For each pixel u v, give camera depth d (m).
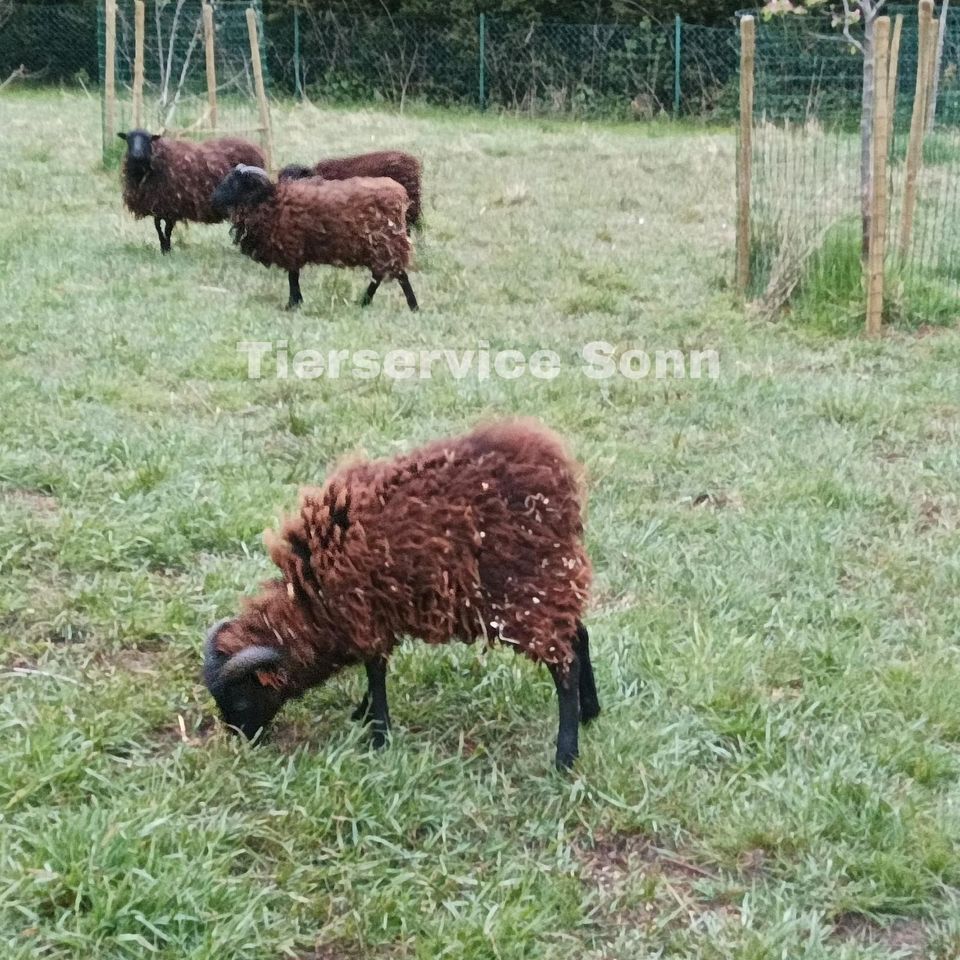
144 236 11.35
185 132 15.98
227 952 2.96
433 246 11.25
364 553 3.47
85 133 17.55
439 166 16.14
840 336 8.70
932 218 12.05
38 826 3.35
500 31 26.16
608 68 25.64
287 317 8.73
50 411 6.49
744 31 9.21
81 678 4.15
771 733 3.91
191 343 7.94
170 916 3.02
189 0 20.30
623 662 4.28
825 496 5.82
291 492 5.63
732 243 11.59
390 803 3.50
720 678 4.19
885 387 7.43
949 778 3.78
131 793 3.51
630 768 3.70
